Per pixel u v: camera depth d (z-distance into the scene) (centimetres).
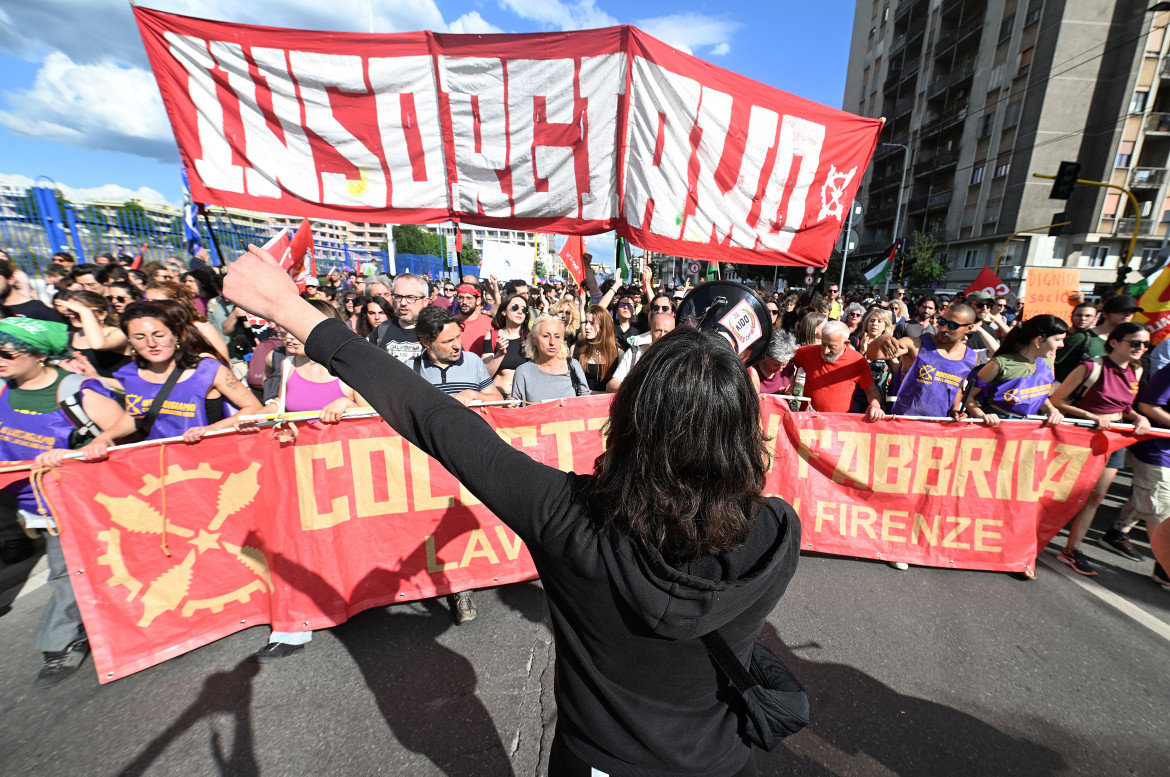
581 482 87
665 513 75
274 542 256
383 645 263
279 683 238
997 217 3503
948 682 250
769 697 87
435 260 2898
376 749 207
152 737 210
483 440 89
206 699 228
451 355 351
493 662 254
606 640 83
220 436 246
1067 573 347
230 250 1088
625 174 321
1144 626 295
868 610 301
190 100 286
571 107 309
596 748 90
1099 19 2992
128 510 235
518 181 320
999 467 340
